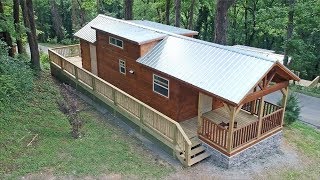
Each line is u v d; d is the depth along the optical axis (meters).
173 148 13.70
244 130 13.32
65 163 12.65
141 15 40.62
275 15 32.44
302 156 15.05
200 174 12.84
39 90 19.61
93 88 18.91
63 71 21.66
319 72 38.53
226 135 12.93
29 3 21.06
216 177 12.67
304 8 28.97
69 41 42.31
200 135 14.02
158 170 12.90
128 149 14.23
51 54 22.95
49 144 13.86
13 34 20.06
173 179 12.38
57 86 21.17
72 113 14.41
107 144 14.42
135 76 17.38
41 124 15.55
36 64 22.66
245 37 43.00
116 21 19.83
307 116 23.28
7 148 13.14
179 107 15.16
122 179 12.05
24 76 19.19
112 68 19.23
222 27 20.03
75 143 14.17
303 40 34.53
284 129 17.73
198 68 13.99
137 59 16.27
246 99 12.49
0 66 18.09
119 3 50.88
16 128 14.73
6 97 16.64
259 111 13.67
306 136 17.44
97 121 16.75
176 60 15.05
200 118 13.78
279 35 37.66
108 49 19.02
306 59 33.78
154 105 16.69
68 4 46.72
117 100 17.02
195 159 13.45
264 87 13.03
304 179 13.27
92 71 21.55
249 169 13.52
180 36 16.52
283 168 13.89
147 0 41.16
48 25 43.81
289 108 17.83
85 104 18.83
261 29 39.09
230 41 43.22
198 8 38.72
